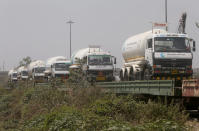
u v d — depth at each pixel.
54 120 26.02
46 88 46.03
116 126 20.47
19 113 47.75
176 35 45.22
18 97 59.19
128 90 39.09
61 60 78.75
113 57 59.12
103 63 58.44
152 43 44.97
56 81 46.00
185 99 31.55
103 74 58.28
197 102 31.89
